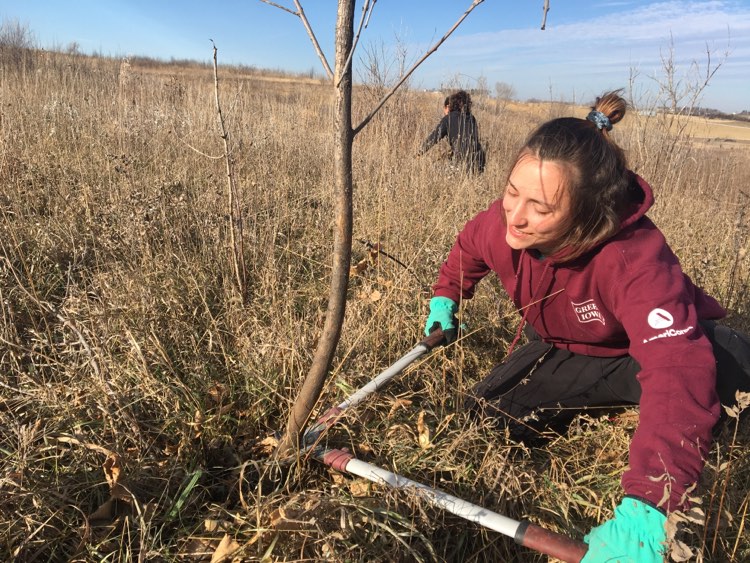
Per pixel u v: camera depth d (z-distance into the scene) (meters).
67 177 4.34
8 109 5.83
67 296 2.66
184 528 1.67
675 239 3.99
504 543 1.72
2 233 3.20
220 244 3.38
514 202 1.61
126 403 1.98
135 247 3.18
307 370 2.30
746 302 2.94
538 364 2.27
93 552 1.57
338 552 1.55
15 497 1.60
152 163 5.00
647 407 1.45
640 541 1.28
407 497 1.67
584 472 2.05
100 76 9.27
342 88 1.36
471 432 1.99
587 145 1.52
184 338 2.52
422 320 2.74
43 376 2.12
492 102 7.78
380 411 2.24
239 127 5.93
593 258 1.70
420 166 5.28
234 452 2.00
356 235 3.91
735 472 1.89
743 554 1.67
